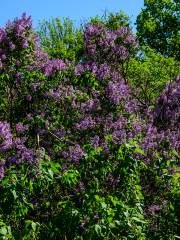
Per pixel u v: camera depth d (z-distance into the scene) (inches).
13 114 354.3
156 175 281.9
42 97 354.6
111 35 429.7
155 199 285.1
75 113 355.6
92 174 234.8
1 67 340.2
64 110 354.0
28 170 213.9
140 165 259.6
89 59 429.7
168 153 315.3
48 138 343.0
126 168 226.8
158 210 274.7
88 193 214.1
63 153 305.6
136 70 610.2
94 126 344.5
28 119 342.3
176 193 241.6
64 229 202.5
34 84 350.0
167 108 434.3
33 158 232.5
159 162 275.4
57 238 207.6
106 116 355.9
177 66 673.0
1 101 349.7
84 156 237.8
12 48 344.5
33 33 359.6
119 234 205.5
